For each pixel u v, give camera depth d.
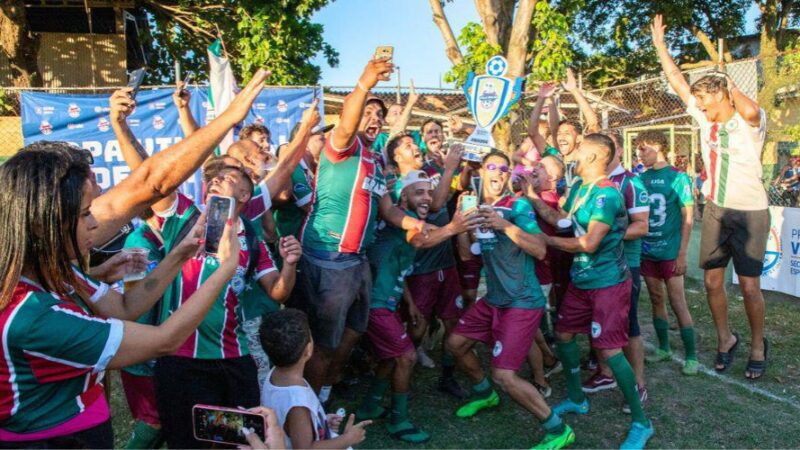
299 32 13.28
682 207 5.13
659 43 5.28
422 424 4.22
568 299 4.17
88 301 1.88
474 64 11.96
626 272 3.98
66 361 1.61
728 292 7.98
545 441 3.76
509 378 3.67
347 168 3.49
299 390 2.56
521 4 12.23
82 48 16.31
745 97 4.67
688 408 4.43
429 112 12.43
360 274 3.63
